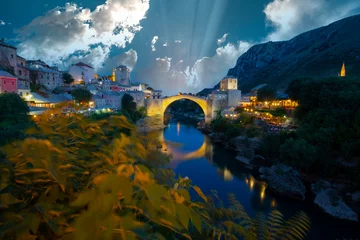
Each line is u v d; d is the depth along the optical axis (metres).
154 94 135.62
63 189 1.87
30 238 1.56
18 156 2.01
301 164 31.22
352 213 23.28
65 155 2.16
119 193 1.43
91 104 55.50
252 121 65.19
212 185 32.34
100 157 2.35
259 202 27.09
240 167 40.16
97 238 1.12
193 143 60.66
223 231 2.15
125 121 3.13
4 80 41.59
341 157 31.84
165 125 97.12
